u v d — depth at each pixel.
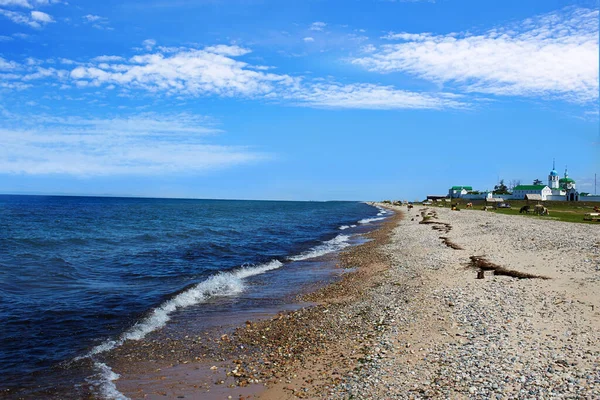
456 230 48.91
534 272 20.66
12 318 15.23
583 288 16.58
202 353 12.57
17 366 11.37
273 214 107.75
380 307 16.72
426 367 10.31
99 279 22.78
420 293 18.20
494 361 10.14
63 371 11.17
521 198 150.12
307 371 10.99
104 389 10.18
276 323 15.48
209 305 18.31
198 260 30.31
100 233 46.06
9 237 38.25
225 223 67.88
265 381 10.55
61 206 124.38
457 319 13.94
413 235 47.19
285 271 26.97
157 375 11.01
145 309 17.16
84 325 14.95
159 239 42.09
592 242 29.27
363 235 52.12
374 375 10.18
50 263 26.39
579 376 8.97
